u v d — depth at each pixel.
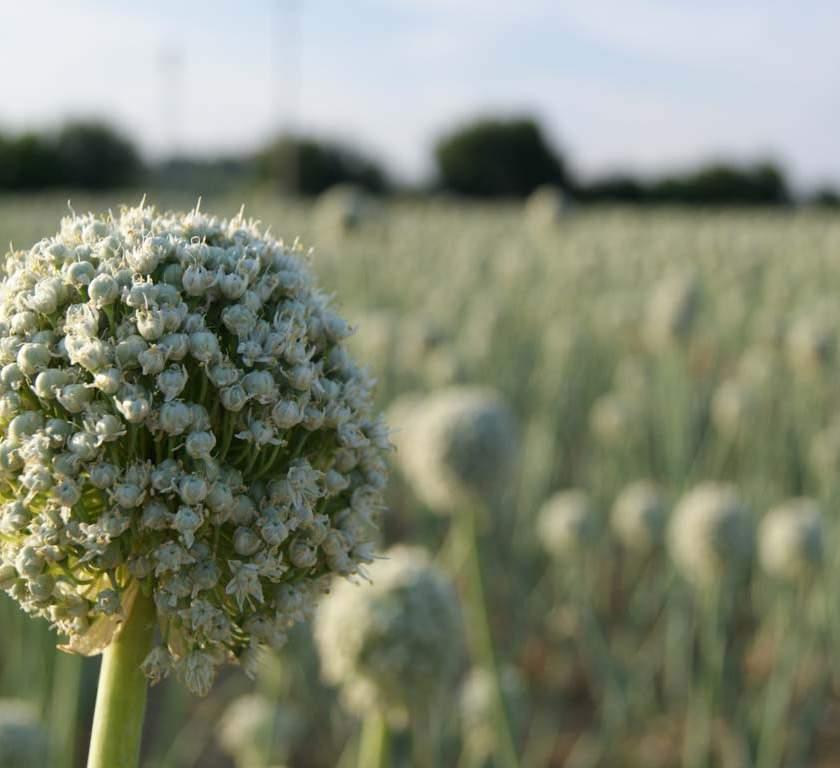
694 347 11.78
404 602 3.84
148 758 6.52
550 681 7.64
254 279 1.83
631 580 9.05
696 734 6.84
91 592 1.81
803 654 7.29
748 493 9.19
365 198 10.52
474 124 48.03
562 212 13.89
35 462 1.69
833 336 9.47
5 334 1.79
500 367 11.98
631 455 10.22
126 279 1.75
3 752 3.69
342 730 6.73
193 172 48.34
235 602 1.82
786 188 48.12
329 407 1.86
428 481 5.29
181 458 1.72
